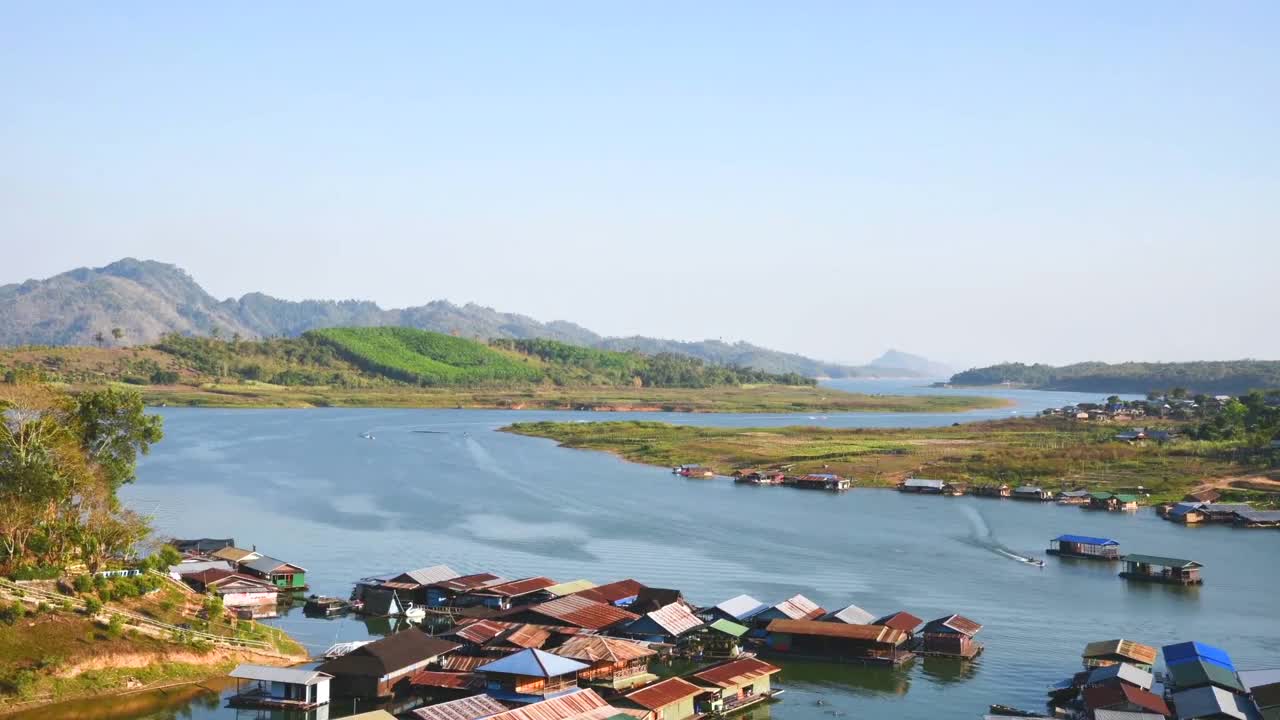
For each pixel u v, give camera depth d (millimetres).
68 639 85875
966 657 102062
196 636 93312
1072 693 89438
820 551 154750
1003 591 131250
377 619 114188
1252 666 99938
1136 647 97000
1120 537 171625
